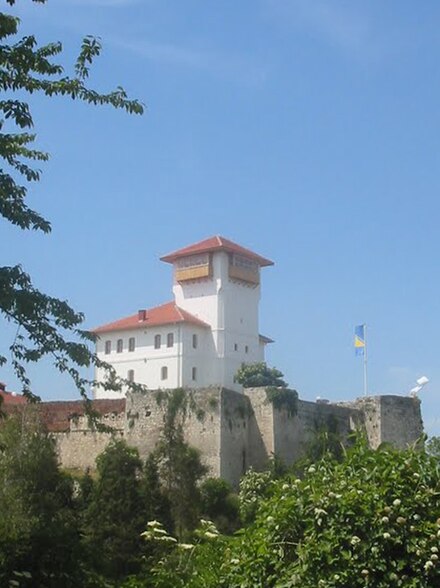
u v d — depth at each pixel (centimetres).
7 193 1892
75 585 1489
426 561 1147
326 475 1273
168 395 7106
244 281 10544
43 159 2042
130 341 10250
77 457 7388
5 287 1875
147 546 4278
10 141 1912
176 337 9975
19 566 1445
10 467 5125
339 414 7688
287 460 7131
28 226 1933
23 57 1819
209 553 1367
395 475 1203
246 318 10538
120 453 5734
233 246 10594
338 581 1147
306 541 1188
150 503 5469
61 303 1947
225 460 6856
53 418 7644
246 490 6184
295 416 7281
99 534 5047
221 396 6938
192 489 6153
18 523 1744
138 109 1952
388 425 7575
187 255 10531
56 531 1534
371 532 1161
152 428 7094
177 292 10594
